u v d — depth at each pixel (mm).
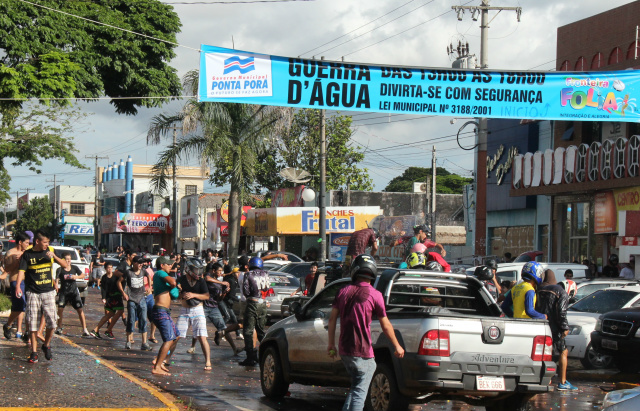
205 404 10953
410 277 10875
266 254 35250
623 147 27703
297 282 25281
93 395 10422
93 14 23266
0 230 142750
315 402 11844
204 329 14703
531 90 19281
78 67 22297
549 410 11547
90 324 23578
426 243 14672
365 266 8750
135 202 93250
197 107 31938
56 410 9328
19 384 10969
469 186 48062
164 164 32562
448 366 9391
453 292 11312
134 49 23688
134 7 24484
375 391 10047
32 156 30812
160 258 13617
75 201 111125
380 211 43188
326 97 18266
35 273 13320
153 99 24672
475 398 10281
